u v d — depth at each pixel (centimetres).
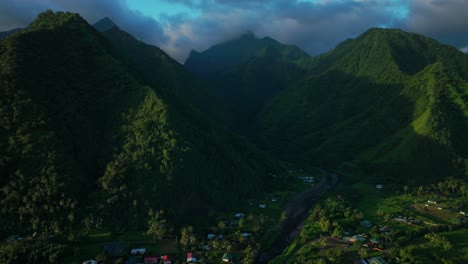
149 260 11906
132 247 12825
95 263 11506
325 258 12575
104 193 14388
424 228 15012
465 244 13875
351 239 13962
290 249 13575
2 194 13075
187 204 15562
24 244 11700
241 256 12738
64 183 13700
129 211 14225
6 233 12438
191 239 13200
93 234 13138
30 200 13112
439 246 13512
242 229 15012
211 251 12912
